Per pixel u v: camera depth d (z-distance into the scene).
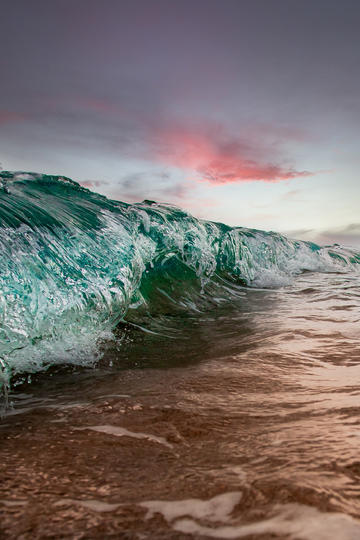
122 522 1.03
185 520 1.03
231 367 2.85
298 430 1.67
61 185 5.32
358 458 1.35
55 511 1.09
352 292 7.11
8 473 1.34
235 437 1.64
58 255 3.69
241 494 1.15
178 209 7.23
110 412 2.00
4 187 4.41
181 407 2.04
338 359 2.99
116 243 4.54
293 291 7.29
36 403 2.21
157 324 4.36
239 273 8.16
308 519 1.00
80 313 3.47
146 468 1.38
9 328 2.85
